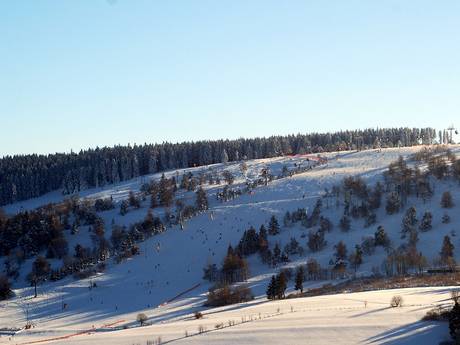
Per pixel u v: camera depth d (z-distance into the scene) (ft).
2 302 613.11
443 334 235.20
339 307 310.45
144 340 273.75
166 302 546.26
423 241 633.61
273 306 345.31
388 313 274.98
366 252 626.64
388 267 530.68
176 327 303.48
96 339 291.58
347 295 368.68
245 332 262.67
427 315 259.80
